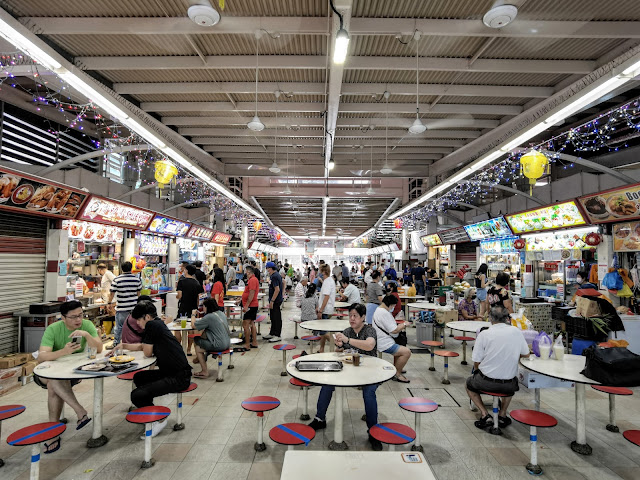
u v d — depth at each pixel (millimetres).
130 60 5172
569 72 5227
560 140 8977
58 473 3068
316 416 3879
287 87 6051
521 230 9977
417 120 5496
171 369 3803
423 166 10906
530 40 4719
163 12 4207
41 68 4996
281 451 3439
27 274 6395
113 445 3537
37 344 6031
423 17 4297
